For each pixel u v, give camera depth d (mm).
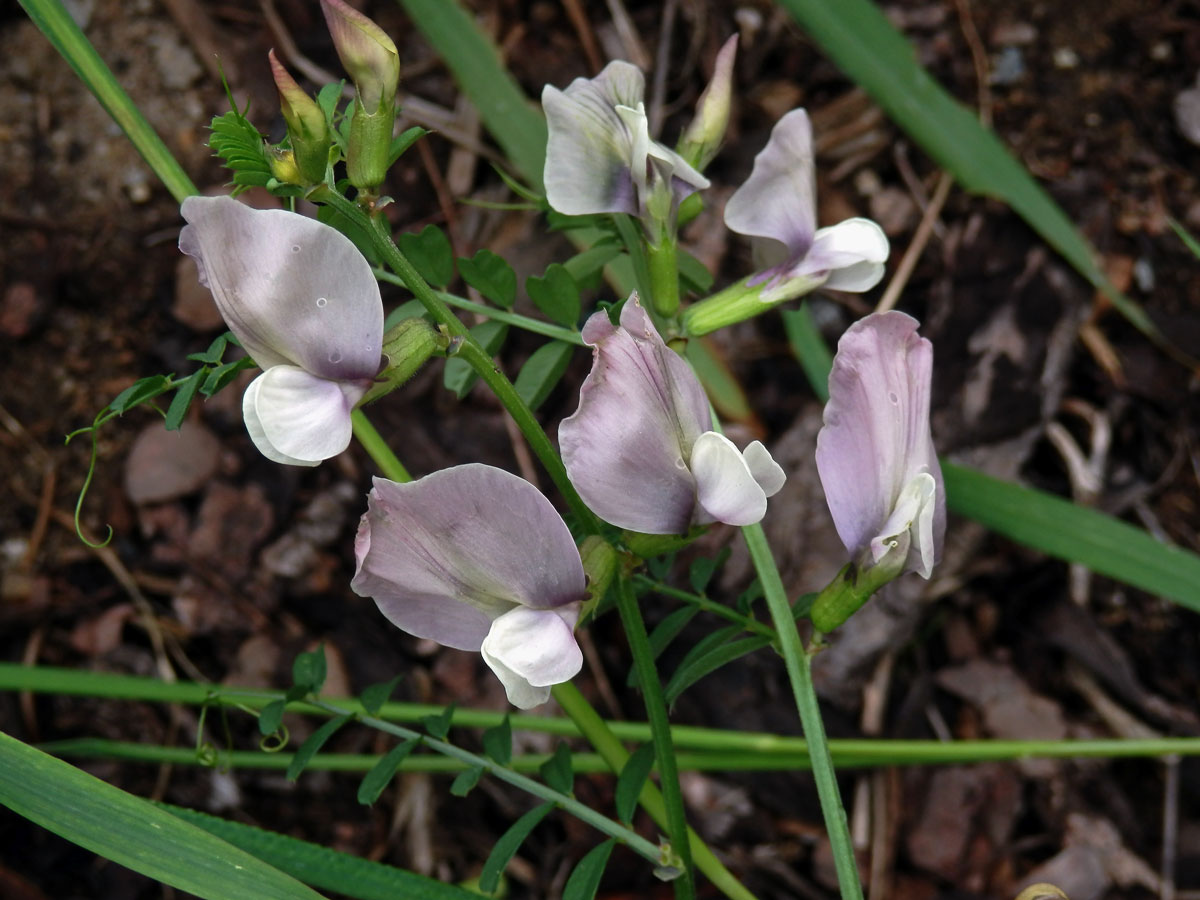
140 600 244
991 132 258
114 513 250
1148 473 255
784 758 213
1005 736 239
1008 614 249
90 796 156
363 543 125
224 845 157
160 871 155
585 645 241
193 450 251
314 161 127
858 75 252
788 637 151
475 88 247
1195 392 258
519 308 255
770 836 234
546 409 254
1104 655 243
